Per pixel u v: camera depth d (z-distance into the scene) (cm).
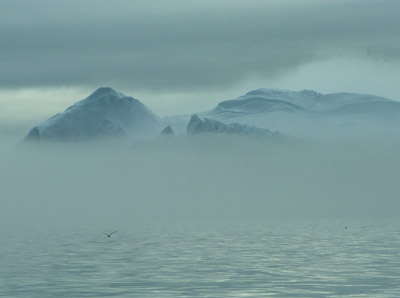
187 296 14375
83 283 15762
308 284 15488
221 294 14512
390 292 14688
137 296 14375
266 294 14512
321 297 14212
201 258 19850
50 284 15675
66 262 19088
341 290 14875
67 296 14475
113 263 18838
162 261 19188
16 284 15712
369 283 15600
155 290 14925
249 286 15288
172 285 15462
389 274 16725
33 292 14875
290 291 14800
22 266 18362
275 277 16375
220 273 16925
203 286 15325
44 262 19125
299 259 19475
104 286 15412
